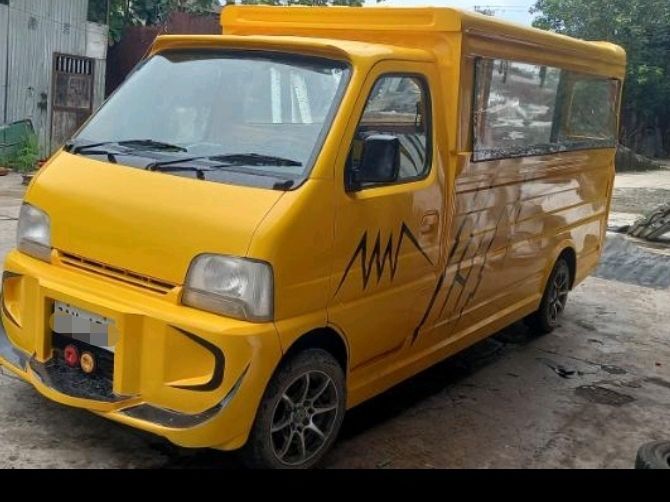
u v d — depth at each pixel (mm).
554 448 4238
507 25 4582
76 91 14594
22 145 13328
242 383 3102
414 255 4023
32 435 3709
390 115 3785
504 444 4230
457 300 4621
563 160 5781
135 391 3244
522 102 4984
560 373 5477
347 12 4379
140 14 18031
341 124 3455
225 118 3773
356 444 4043
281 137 3531
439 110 4137
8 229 7961
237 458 3525
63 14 14000
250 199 3211
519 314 5746
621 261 9234
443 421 4457
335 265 3453
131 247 3334
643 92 27797
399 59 3826
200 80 3953
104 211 3438
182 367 3152
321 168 3330
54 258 3600
